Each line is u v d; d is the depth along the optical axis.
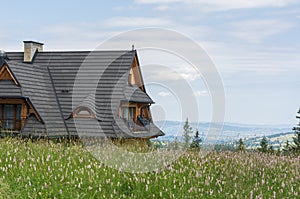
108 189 10.46
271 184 11.20
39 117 26.95
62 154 13.82
